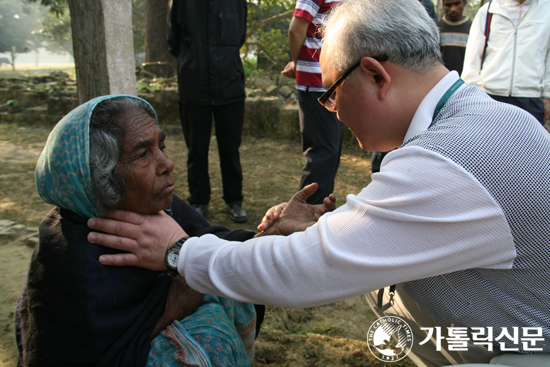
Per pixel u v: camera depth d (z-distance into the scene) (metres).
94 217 1.18
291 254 1.01
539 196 0.90
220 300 1.38
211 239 1.18
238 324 1.44
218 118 3.48
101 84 2.62
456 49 4.49
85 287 1.10
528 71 3.41
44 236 1.18
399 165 0.97
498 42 3.48
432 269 0.96
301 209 1.46
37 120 8.33
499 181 0.90
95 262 1.14
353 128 1.21
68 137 1.10
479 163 0.90
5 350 1.94
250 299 1.07
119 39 2.63
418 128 1.05
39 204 4.09
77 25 2.55
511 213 0.90
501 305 1.06
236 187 3.69
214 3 3.19
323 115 2.76
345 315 2.41
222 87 3.31
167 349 1.17
